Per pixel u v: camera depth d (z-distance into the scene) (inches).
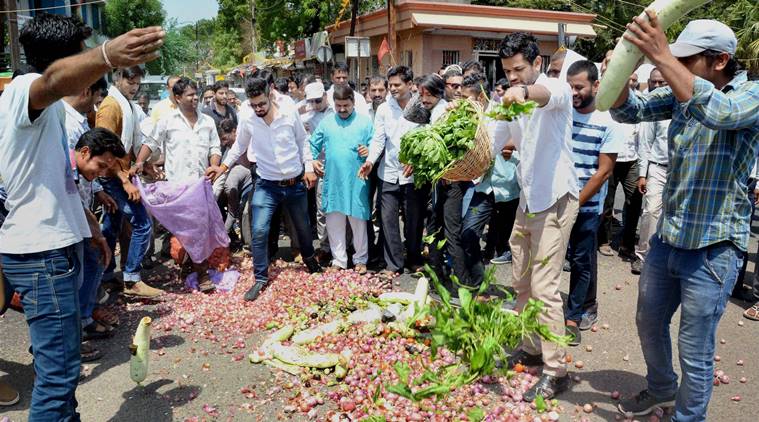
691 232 120.6
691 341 124.0
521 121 150.2
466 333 126.7
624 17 987.9
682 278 124.4
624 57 112.3
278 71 1382.9
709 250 120.0
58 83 98.2
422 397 121.0
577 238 184.5
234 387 161.9
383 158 245.8
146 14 1870.1
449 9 748.6
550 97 135.9
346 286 233.8
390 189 245.4
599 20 983.0
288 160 227.5
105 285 230.2
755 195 223.6
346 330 190.7
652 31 105.2
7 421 144.3
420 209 246.1
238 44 2213.3
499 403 151.7
